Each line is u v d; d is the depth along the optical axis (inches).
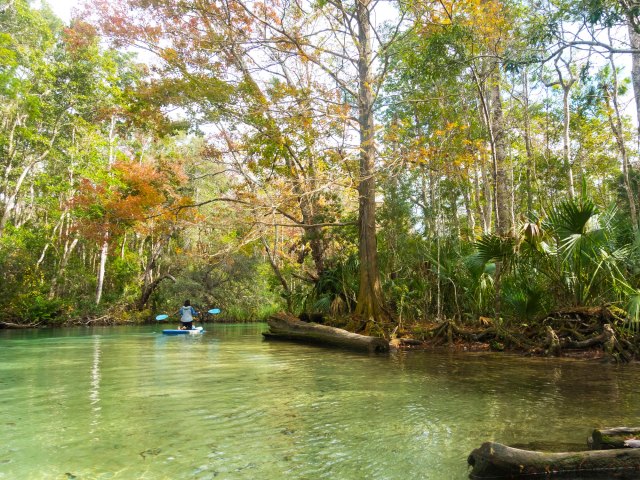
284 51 579.5
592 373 281.9
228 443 139.7
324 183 600.7
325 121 564.7
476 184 866.1
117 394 221.5
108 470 116.6
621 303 365.7
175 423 164.2
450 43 448.1
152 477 111.7
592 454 115.2
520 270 437.1
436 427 157.3
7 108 967.0
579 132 869.2
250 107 546.3
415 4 531.8
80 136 1127.6
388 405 193.6
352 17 594.2
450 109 616.7
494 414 175.5
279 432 152.2
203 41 540.1
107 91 1032.2
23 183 1187.9
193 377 276.4
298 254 869.8
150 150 1338.6
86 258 1393.9
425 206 661.3
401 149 573.9
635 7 298.8
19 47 922.7
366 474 113.6
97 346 508.1
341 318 585.0
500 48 487.5
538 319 410.9
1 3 952.9
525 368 308.0
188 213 655.1
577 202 382.6
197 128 591.2
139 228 729.0
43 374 290.2
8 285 1013.2
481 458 111.3
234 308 1242.0
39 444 138.8
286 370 307.4
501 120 577.9
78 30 591.2
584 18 318.0
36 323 995.9
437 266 542.0
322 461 123.1
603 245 370.3
